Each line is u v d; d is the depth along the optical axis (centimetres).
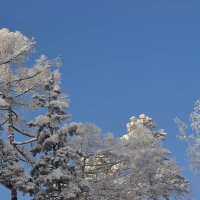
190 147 1744
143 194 2167
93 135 2019
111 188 2014
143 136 2345
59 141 1806
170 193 2634
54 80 1980
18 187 1733
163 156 2450
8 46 2020
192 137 1752
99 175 2084
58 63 2103
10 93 2095
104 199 2069
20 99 2112
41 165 1773
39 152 1848
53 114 1862
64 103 1862
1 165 1827
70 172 1811
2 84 2048
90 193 1939
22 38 2039
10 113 2169
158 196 2386
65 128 1805
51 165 1784
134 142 2208
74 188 1750
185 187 2641
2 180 1814
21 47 2031
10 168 1805
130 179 2081
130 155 2098
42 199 1752
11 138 2158
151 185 2377
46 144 1794
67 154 1766
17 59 2052
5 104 1770
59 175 1714
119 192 2019
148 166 2156
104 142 2039
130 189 2045
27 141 2152
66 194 1717
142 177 2122
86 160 2102
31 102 2108
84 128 1994
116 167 2150
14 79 2069
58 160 1747
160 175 2486
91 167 2127
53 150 1820
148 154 2178
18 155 2005
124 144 2155
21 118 2188
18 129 2183
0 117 2220
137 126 2455
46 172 1770
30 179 1753
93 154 2022
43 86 2108
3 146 1877
